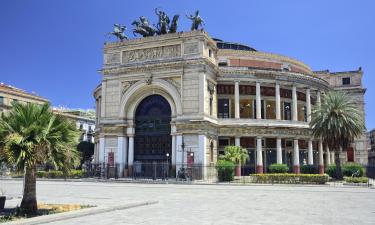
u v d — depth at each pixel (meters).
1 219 20.02
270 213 21.66
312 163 69.62
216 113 65.12
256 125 64.56
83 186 45.69
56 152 22.67
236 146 59.44
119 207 23.81
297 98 75.75
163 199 29.84
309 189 41.22
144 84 62.09
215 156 62.16
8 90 98.12
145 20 66.62
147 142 63.19
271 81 68.31
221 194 34.59
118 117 63.31
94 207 23.28
